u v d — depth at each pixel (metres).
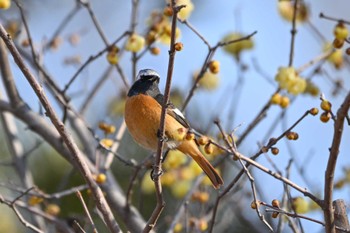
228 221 11.87
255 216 12.95
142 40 10.99
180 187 11.64
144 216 13.55
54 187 13.58
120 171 13.96
